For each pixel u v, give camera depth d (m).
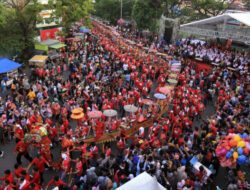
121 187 8.28
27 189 9.04
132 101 18.66
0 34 27.36
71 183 11.33
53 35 37.56
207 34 33.62
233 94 19.81
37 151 14.08
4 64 23.08
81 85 21.11
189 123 15.45
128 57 30.34
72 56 29.84
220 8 39.41
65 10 33.84
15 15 28.52
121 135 14.47
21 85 20.59
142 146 12.76
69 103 17.62
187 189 9.42
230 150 10.38
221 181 12.84
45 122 14.38
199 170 10.84
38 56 27.12
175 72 26.17
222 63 29.16
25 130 14.67
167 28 42.28
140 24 49.03
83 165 11.80
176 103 18.38
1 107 15.73
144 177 8.86
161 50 37.12
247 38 29.16
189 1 46.50
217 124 15.62
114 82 22.38
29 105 17.88
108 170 11.08
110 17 65.06
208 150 12.42
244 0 50.03
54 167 12.32
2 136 14.33
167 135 14.89
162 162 11.45
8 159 13.38
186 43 37.16
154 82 27.36
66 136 12.67
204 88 23.98
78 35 41.69
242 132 13.55
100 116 14.26
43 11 36.31
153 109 17.22
